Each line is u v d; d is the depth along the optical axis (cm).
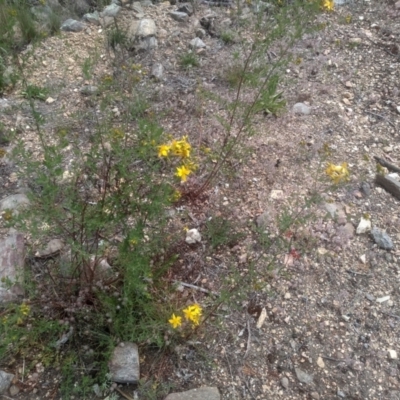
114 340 78
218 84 127
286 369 81
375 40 145
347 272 93
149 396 76
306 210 100
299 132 117
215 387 77
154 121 94
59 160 69
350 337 85
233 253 94
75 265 79
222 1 154
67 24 143
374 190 107
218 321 83
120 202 72
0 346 76
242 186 105
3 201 98
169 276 89
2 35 127
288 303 88
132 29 140
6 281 75
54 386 77
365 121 122
